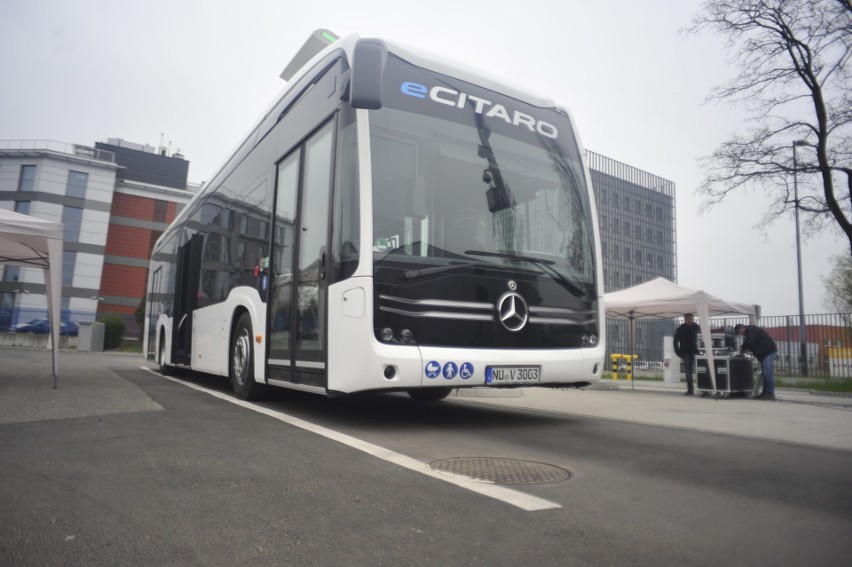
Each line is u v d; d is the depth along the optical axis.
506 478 3.68
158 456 4.00
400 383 4.90
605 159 66.62
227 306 8.13
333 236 5.34
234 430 5.09
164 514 2.83
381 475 3.63
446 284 5.23
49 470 3.58
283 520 2.78
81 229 53.12
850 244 16.25
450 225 5.44
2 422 5.25
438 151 5.58
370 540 2.55
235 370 7.70
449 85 5.85
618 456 4.52
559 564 2.35
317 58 6.46
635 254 67.75
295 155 6.47
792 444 5.30
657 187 71.38
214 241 9.23
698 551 2.54
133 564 2.26
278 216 6.73
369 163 5.18
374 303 4.93
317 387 5.39
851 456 4.72
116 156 61.94
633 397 11.16
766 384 11.57
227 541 2.51
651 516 3.01
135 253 57.06
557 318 5.79
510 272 5.57
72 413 5.80
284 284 6.33
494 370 5.28
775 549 2.59
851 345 17.62
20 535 2.53
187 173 64.62
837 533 2.81
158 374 12.69
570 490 3.44
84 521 2.71
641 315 16.00
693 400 10.98
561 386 5.99
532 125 6.30
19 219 8.30
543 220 6.04
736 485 3.69
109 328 33.09
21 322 39.66
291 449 4.33
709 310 13.55
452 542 2.55
